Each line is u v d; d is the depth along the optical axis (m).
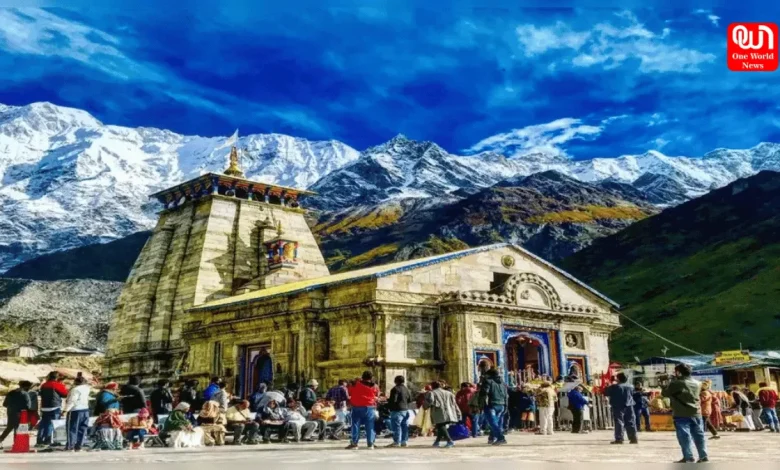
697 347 87.75
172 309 61.06
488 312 37.41
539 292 39.91
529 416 30.97
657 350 90.44
